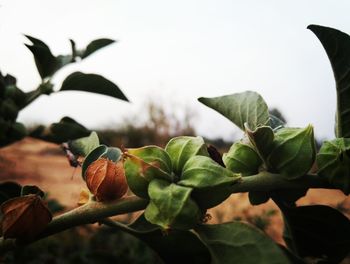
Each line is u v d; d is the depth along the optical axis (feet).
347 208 2.32
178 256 0.40
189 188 0.33
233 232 0.35
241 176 0.37
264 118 0.45
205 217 0.37
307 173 0.38
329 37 0.40
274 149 0.37
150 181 0.35
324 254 0.44
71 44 0.68
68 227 0.38
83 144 0.52
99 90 0.68
